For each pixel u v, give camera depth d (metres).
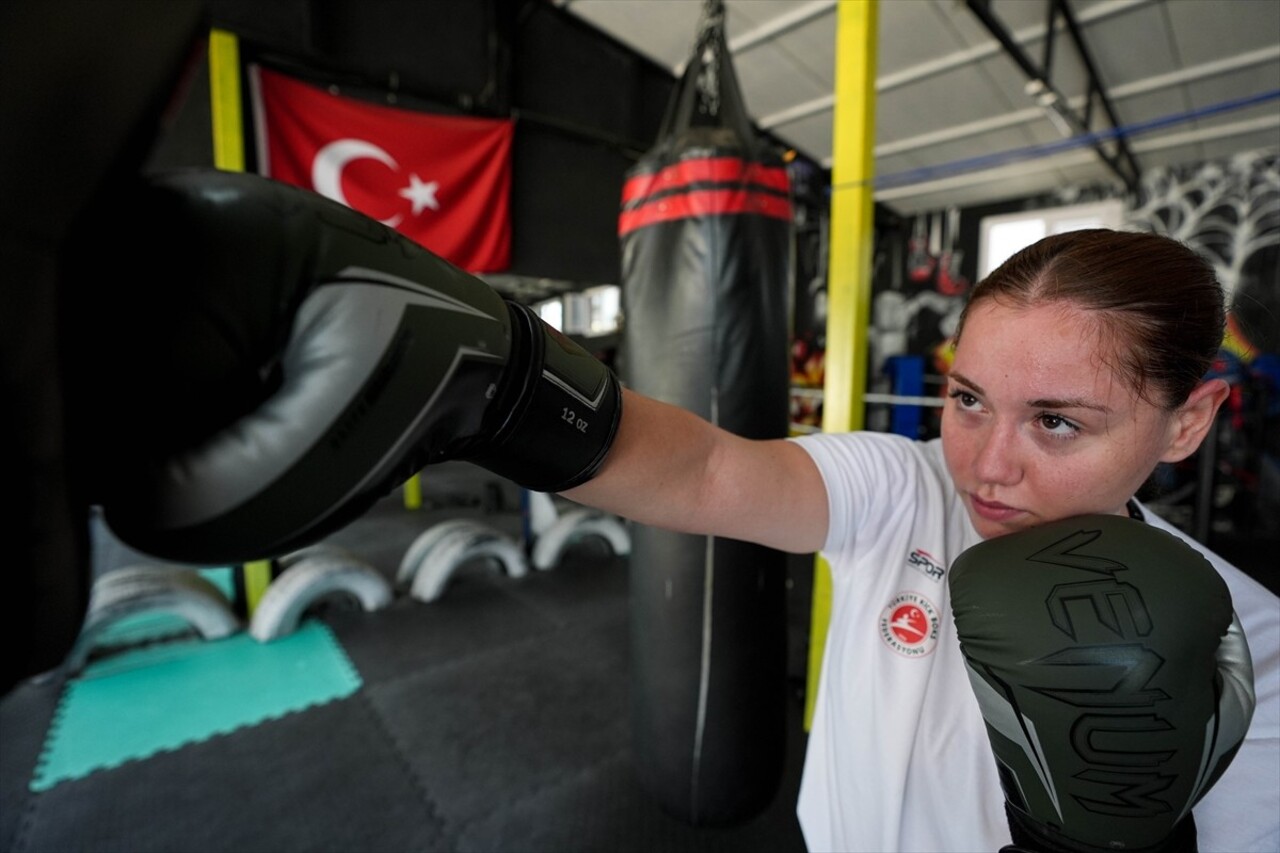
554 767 1.93
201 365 0.28
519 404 0.41
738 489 0.60
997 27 3.09
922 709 0.61
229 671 2.50
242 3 2.63
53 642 0.22
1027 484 0.51
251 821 1.70
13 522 0.21
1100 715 0.41
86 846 1.60
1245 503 4.55
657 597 1.45
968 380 0.52
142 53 0.23
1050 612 0.43
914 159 5.87
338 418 0.29
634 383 1.47
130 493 0.27
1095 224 6.62
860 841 0.63
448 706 2.27
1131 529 0.47
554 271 3.86
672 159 1.41
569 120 3.81
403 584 3.55
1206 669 0.42
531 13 3.44
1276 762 0.54
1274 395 4.61
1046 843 0.45
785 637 1.53
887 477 0.70
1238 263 5.89
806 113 4.86
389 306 0.31
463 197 3.34
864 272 1.89
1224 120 5.03
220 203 0.28
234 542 0.28
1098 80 4.23
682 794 1.46
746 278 1.37
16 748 2.00
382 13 3.05
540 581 3.63
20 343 0.20
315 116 2.87
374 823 1.70
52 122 0.21
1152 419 0.48
